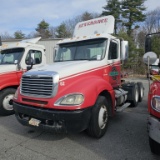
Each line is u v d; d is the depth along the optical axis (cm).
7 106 655
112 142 447
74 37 616
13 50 735
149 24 4409
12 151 409
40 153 401
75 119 395
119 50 622
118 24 3812
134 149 414
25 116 458
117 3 3794
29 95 447
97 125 447
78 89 416
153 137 341
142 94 867
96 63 519
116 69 613
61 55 605
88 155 391
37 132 508
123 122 582
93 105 429
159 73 458
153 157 382
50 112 401
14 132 511
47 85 422
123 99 655
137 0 3781
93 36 570
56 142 450
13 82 665
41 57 795
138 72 2414
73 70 456
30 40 851
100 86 458
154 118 340
